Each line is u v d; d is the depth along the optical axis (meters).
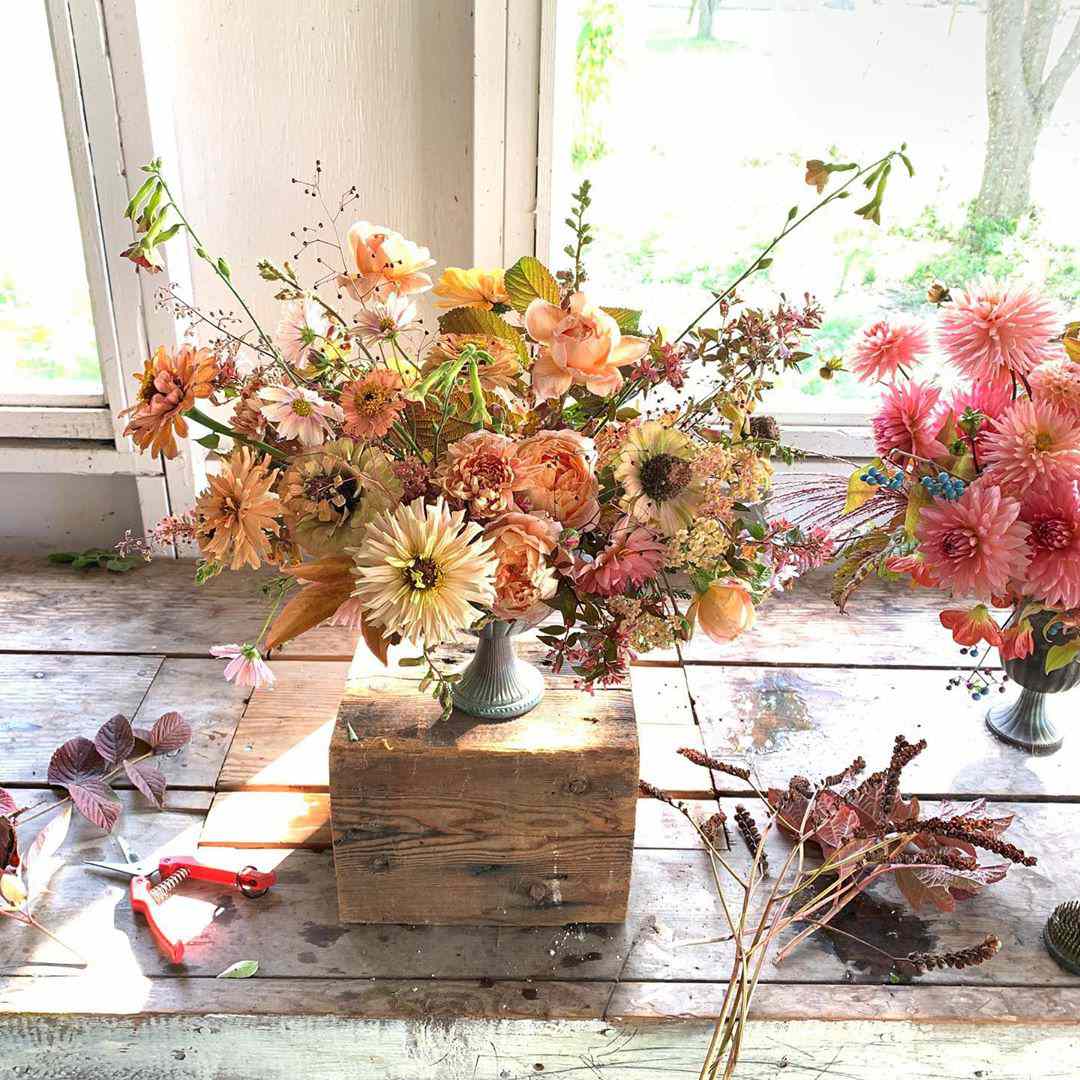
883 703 1.67
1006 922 1.31
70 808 1.38
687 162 1.87
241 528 0.98
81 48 1.61
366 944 1.26
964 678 1.73
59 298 1.89
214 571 1.08
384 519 0.98
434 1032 1.20
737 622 1.05
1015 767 1.54
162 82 1.68
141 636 1.78
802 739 1.58
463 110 1.73
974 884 1.28
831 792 1.34
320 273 1.85
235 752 1.53
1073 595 1.19
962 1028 1.20
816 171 1.10
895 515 1.40
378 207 1.80
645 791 1.27
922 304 1.98
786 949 1.23
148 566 1.99
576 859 1.25
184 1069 1.23
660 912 1.31
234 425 1.09
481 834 1.23
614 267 1.95
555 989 1.21
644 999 1.21
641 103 1.82
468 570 0.94
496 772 1.19
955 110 1.81
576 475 1.00
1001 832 1.33
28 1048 1.21
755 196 1.89
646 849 1.40
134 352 1.82
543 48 1.64
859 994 1.22
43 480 1.96
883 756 1.55
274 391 1.01
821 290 1.97
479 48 1.64
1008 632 1.32
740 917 1.22
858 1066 1.24
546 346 1.01
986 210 1.90
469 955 1.25
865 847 1.24
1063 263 1.94
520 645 1.42
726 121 1.83
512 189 1.75
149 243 1.09
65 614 1.84
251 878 1.31
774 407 2.02
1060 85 1.78
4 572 1.96
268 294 1.86
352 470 1.00
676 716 1.62
